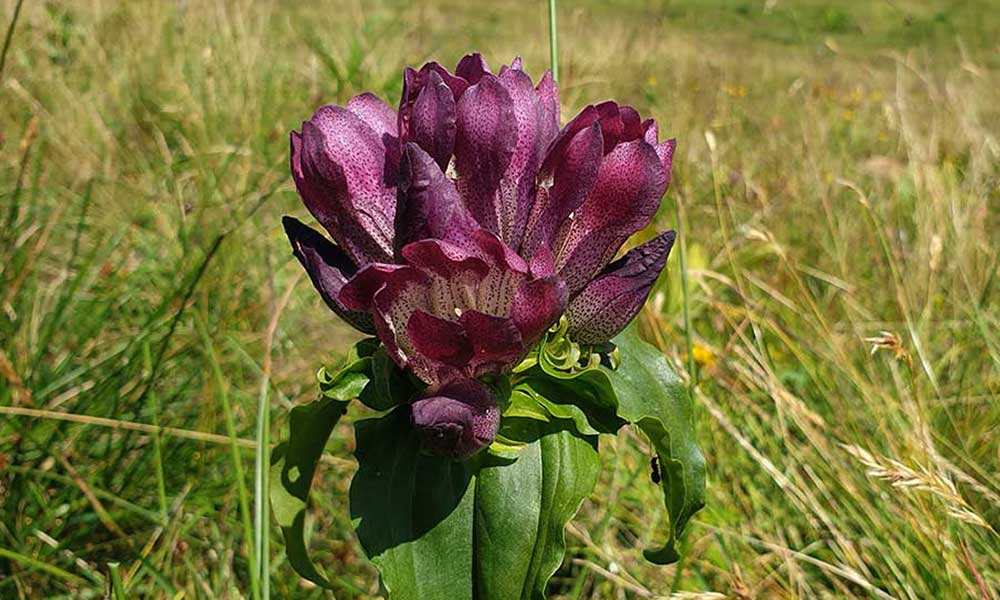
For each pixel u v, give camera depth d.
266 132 0.58
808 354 0.42
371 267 0.18
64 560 0.32
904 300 0.40
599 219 0.20
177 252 0.45
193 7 0.67
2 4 0.60
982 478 0.34
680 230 0.32
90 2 0.68
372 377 0.20
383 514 0.20
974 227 0.45
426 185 0.18
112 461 0.34
